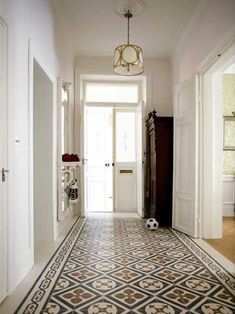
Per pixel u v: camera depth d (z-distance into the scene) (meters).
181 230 3.92
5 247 1.92
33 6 2.60
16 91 2.15
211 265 2.61
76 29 4.31
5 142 1.92
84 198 5.16
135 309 1.80
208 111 3.64
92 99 5.72
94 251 3.02
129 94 5.79
